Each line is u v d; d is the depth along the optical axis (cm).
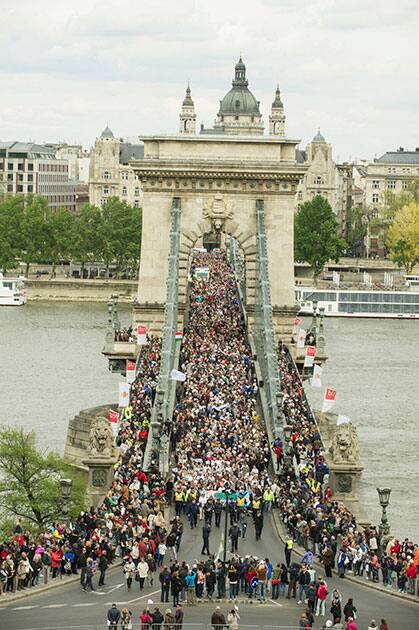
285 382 18212
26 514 14875
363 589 11862
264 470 14600
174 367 18200
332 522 12975
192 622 10312
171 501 13788
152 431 15088
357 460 14675
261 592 11369
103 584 11800
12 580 11462
